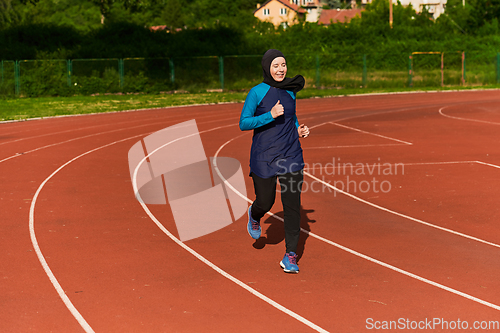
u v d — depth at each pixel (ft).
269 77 17.71
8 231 22.71
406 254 19.49
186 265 18.58
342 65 143.74
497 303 15.24
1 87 107.04
